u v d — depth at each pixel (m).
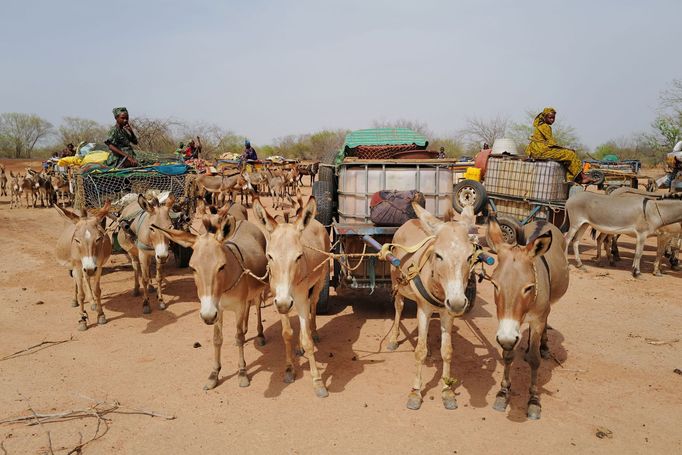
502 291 4.16
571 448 4.34
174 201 9.05
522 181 13.13
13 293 9.06
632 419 4.85
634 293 9.37
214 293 4.66
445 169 7.35
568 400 5.21
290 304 4.55
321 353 6.47
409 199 6.76
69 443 4.39
